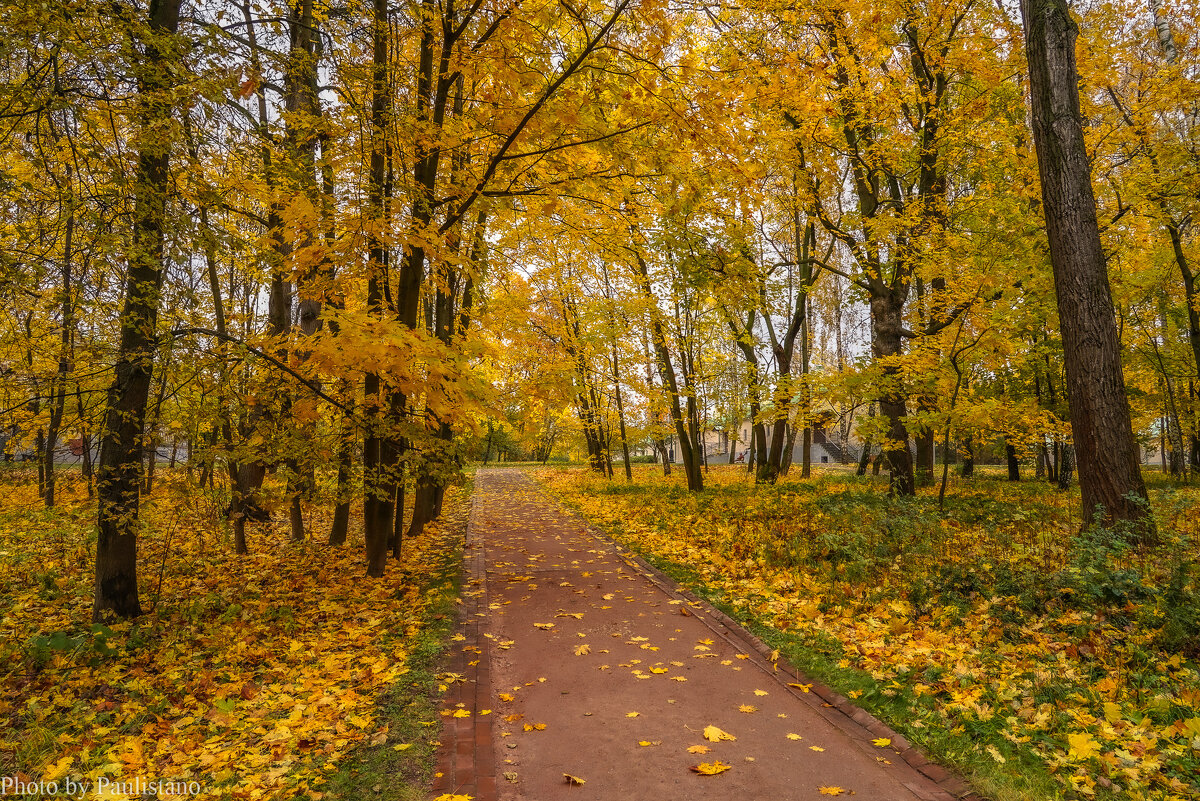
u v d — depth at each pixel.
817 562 7.58
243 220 9.37
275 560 8.90
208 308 8.60
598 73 6.89
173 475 6.45
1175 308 15.49
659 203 9.47
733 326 16.70
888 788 3.12
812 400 11.58
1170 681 3.88
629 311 15.34
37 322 5.77
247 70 5.76
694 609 6.32
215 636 5.54
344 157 6.99
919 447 16.36
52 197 5.09
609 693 4.34
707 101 6.55
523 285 13.05
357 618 6.03
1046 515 9.30
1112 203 11.01
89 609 6.42
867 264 11.87
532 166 8.23
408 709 3.95
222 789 3.05
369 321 5.75
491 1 6.56
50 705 4.12
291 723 3.75
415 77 7.38
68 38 4.54
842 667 4.56
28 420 6.41
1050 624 5.00
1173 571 5.19
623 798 3.04
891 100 10.42
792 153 11.03
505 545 10.34
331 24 6.56
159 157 5.45
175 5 5.95
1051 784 2.99
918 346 10.33
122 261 5.59
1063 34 7.00
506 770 3.30
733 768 3.32
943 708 3.80
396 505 8.62
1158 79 10.05
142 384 5.77
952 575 6.02
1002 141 11.34
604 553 9.51
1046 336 15.12
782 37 10.98
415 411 7.58
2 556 8.54
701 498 14.39
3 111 4.62
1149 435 19.73
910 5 10.11
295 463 7.75
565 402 13.02
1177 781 2.88
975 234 11.59
